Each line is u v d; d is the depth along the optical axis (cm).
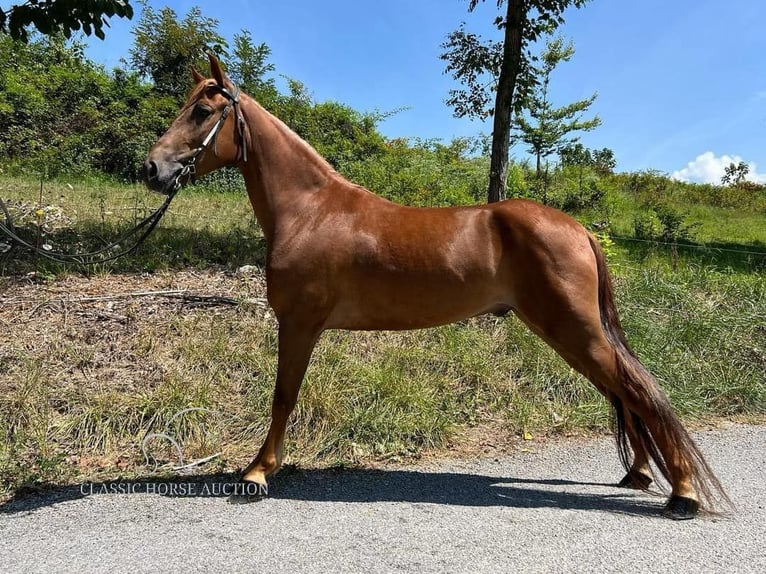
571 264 293
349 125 1459
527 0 647
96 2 523
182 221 796
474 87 730
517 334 524
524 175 1441
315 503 301
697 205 2067
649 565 245
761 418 474
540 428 431
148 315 484
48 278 523
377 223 311
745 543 266
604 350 296
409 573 234
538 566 242
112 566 235
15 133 1273
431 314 312
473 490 324
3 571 229
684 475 293
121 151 1325
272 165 317
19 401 367
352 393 420
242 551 248
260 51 1391
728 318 592
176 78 1553
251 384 420
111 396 383
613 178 2253
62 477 323
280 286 309
